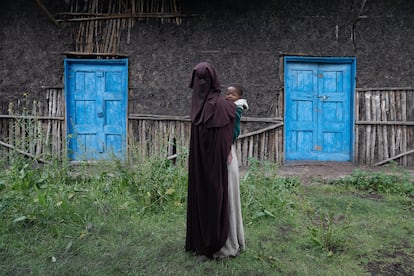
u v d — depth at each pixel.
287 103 6.82
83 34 6.68
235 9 6.60
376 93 6.69
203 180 2.84
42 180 4.34
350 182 5.40
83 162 4.94
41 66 6.66
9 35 6.62
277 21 6.63
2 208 3.48
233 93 3.32
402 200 4.69
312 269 2.85
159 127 6.75
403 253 3.17
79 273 2.71
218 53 6.66
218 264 2.88
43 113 6.69
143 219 3.75
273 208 4.02
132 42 6.68
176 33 6.65
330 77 6.87
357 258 3.05
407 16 6.59
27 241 3.18
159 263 2.89
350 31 6.65
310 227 3.55
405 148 6.67
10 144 6.55
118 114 6.86
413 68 6.63
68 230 3.40
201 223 2.88
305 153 6.92
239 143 6.76
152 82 6.71
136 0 6.62
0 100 6.67
